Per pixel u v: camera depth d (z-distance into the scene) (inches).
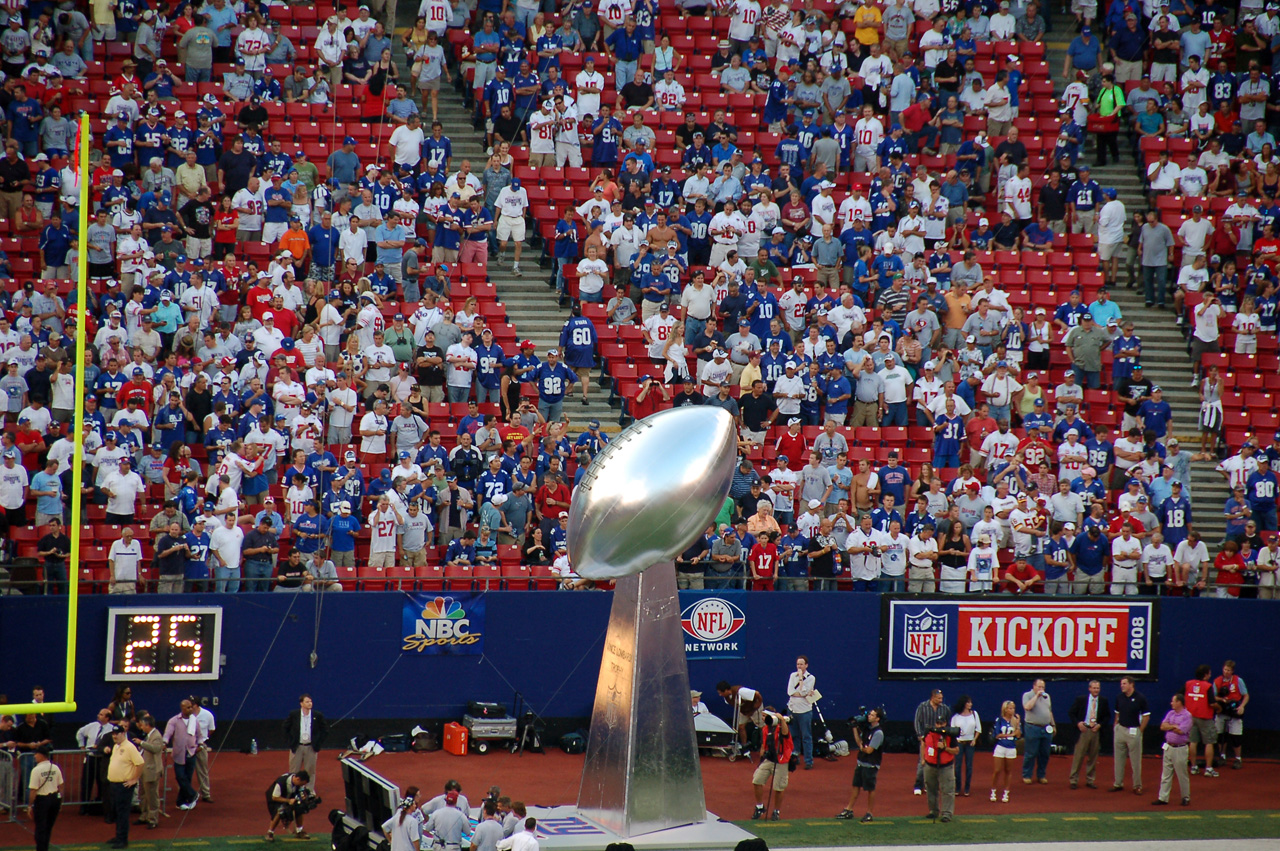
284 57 3129.9
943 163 3181.6
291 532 2230.6
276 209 2768.2
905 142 3181.6
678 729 1798.7
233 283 2610.7
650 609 1787.6
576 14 3292.3
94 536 2194.9
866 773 1915.6
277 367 2417.6
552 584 2281.0
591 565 1739.7
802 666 2160.4
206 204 2709.2
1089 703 2126.0
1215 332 2859.3
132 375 2375.7
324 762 2092.8
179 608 2082.9
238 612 2117.4
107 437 2219.5
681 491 1707.7
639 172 2952.8
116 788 1729.8
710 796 2006.6
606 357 2711.6
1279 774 2244.1
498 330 2699.3
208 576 2146.9
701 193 2977.4
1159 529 2389.3
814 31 3329.2
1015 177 3105.3
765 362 2628.0
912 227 2930.6
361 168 2950.3
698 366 2699.3
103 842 1761.8
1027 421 2625.5
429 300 2615.7
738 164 3016.7
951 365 2701.8
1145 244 2979.8
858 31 3331.7
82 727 1935.3
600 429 2605.8
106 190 2691.9
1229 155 3255.4
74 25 2977.4
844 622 2283.5
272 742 2137.1
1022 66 3398.1
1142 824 1958.7
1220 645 2340.1
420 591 2183.8
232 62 3112.7
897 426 2642.7
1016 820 1956.2
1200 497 2674.7
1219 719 2273.6
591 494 1720.0
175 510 2146.9
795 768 2172.7
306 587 2158.0
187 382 2401.6
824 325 2706.7
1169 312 2994.6
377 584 2213.3
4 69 2876.5
